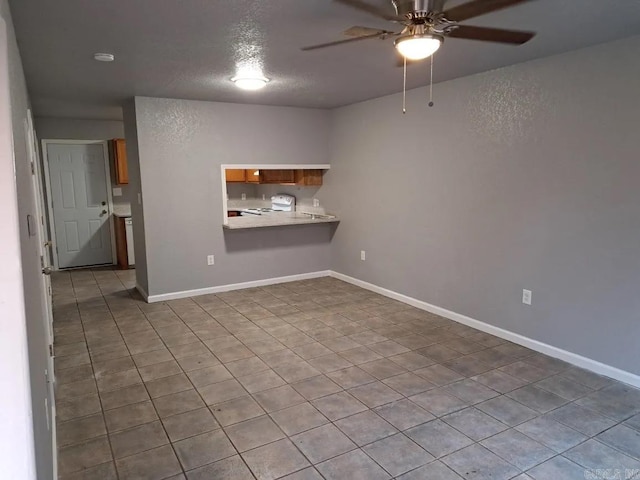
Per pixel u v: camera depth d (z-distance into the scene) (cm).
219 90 433
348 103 532
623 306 300
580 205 318
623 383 303
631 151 287
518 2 185
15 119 153
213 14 230
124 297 518
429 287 456
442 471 217
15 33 241
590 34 273
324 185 610
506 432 248
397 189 484
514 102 354
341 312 459
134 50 291
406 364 335
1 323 107
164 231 497
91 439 244
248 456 229
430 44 210
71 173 667
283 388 300
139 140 471
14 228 108
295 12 228
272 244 572
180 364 338
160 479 213
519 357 346
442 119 420
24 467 110
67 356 353
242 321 433
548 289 345
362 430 251
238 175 670
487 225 388
